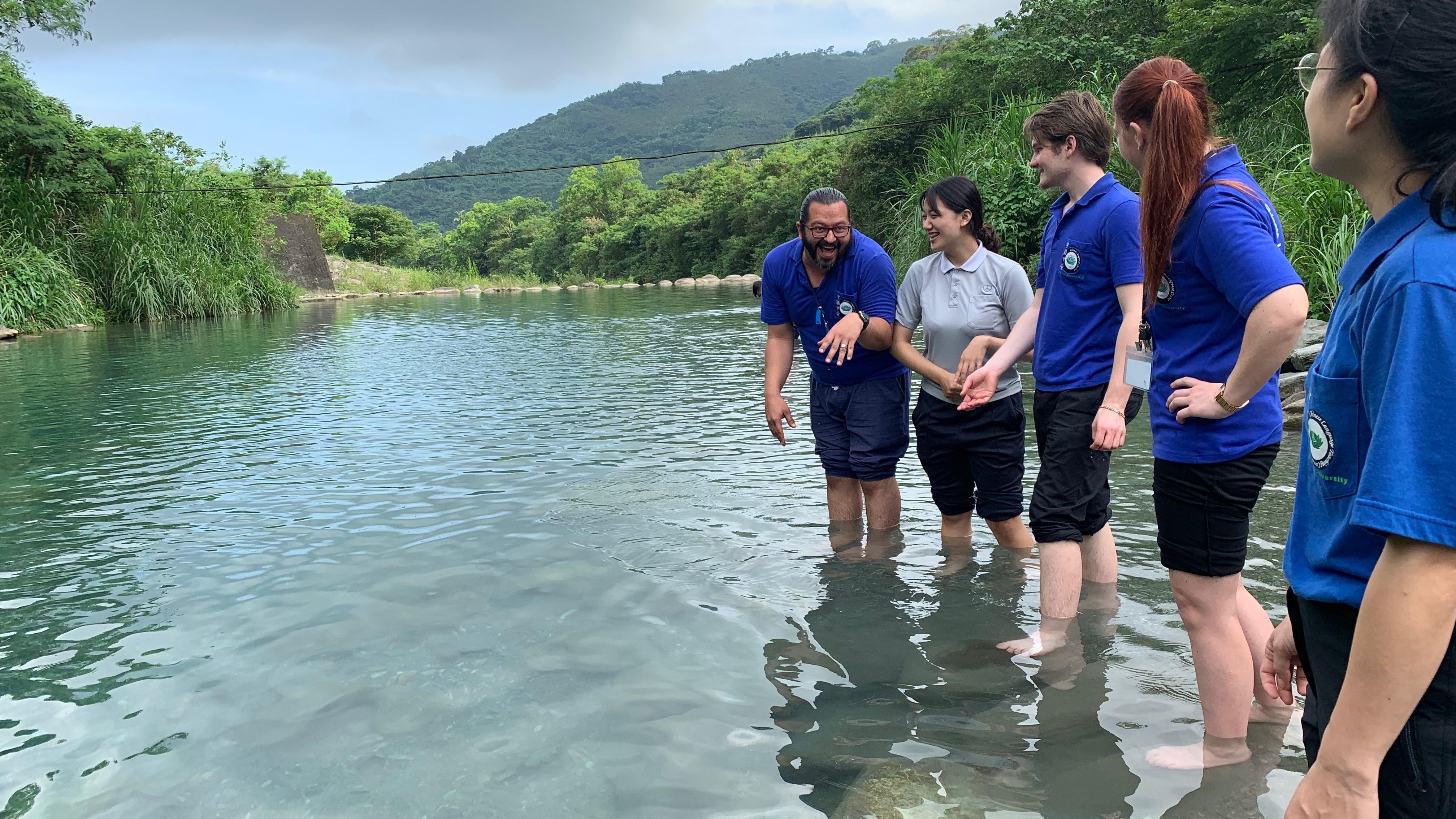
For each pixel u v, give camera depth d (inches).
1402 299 38.9
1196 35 520.7
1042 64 796.0
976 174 582.2
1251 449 74.0
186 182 836.6
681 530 143.9
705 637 102.1
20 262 625.3
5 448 221.8
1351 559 43.6
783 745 78.0
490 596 115.9
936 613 108.7
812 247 133.7
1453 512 36.7
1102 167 107.6
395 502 164.1
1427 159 40.3
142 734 82.6
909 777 71.8
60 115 767.7
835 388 144.5
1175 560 77.9
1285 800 68.0
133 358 436.5
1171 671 91.5
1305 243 291.4
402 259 2559.1
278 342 519.8
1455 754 39.4
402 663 96.3
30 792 73.2
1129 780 71.3
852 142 1051.3
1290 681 59.9
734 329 546.3
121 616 112.0
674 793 70.6
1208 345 76.8
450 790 71.7
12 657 100.5
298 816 68.8
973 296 129.5
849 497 149.4
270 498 169.0
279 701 88.4
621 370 358.3
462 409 269.6
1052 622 104.7
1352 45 41.4
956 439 132.3
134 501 168.4
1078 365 106.1
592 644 100.4
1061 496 106.3
